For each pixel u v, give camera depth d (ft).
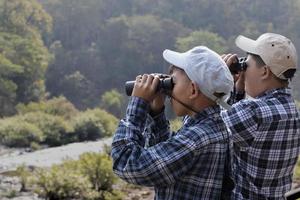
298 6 214.07
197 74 6.68
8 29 170.50
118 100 168.45
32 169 39.70
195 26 230.27
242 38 8.56
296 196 9.53
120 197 27.84
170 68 7.12
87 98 201.67
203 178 6.61
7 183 32.19
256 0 226.58
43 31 204.54
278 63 8.01
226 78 6.72
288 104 8.02
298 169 28.89
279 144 7.81
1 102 138.00
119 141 6.71
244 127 7.73
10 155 54.34
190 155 6.49
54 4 234.79
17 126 65.16
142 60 215.92
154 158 6.44
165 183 6.51
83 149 56.08
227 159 6.86
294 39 197.98
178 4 244.63
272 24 212.43
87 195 27.45
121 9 245.65
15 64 149.28
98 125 73.97
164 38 217.97
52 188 27.48
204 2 233.55
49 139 67.77
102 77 214.28
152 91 6.93
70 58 216.74
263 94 8.21
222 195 6.80
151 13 243.60
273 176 7.84
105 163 29.48
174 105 6.98
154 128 7.22
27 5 179.52
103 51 221.46
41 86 158.61
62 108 103.55
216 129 6.72
